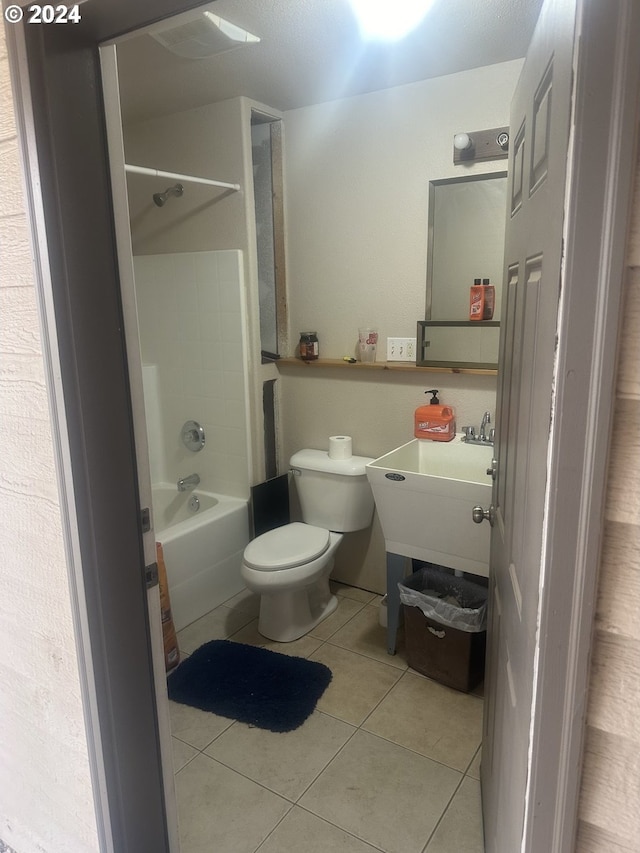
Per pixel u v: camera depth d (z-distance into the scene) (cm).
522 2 177
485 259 242
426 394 267
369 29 195
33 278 108
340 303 284
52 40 99
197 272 297
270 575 246
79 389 110
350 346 286
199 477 323
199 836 169
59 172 102
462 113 237
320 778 188
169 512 330
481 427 252
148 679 133
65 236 104
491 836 140
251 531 310
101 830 131
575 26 60
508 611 115
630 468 65
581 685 72
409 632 238
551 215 73
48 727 138
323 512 285
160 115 289
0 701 148
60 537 121
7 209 111
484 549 219
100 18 98
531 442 87
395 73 235
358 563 304
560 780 76
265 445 312
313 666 241
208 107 274
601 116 58
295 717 213
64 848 145
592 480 66
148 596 131
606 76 57
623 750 72
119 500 120
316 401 301
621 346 63
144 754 133
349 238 275
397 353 271
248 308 289
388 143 256
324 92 256
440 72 234
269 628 263
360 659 248
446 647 226
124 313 117
